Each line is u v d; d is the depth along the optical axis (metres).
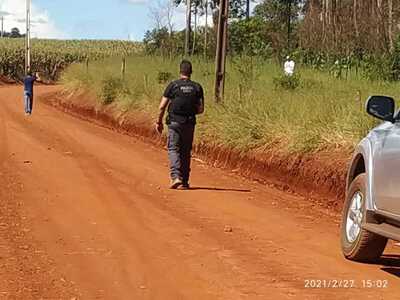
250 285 7.75
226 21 21.36
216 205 12.56
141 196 13.22
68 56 86.31
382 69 25.34
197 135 20.03
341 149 14.86
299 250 9.38
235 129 18.31
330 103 16.83
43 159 17.94
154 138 24.69
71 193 13.31
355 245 8.65
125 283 7.81
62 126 28.34
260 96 19.83
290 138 16.33
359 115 15.29
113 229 10.45
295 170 15.51
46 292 7.47
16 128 26.14
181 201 12.83
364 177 8.57
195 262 8.68
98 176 15.47
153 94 28.23
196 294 7.42
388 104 8.34
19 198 12.72
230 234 10.23
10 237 9.88
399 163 7.62
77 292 7.48
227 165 18.17
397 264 8.80
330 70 27.70
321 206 13.45
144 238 9.90
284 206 12.99
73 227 10.55
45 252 9.12
